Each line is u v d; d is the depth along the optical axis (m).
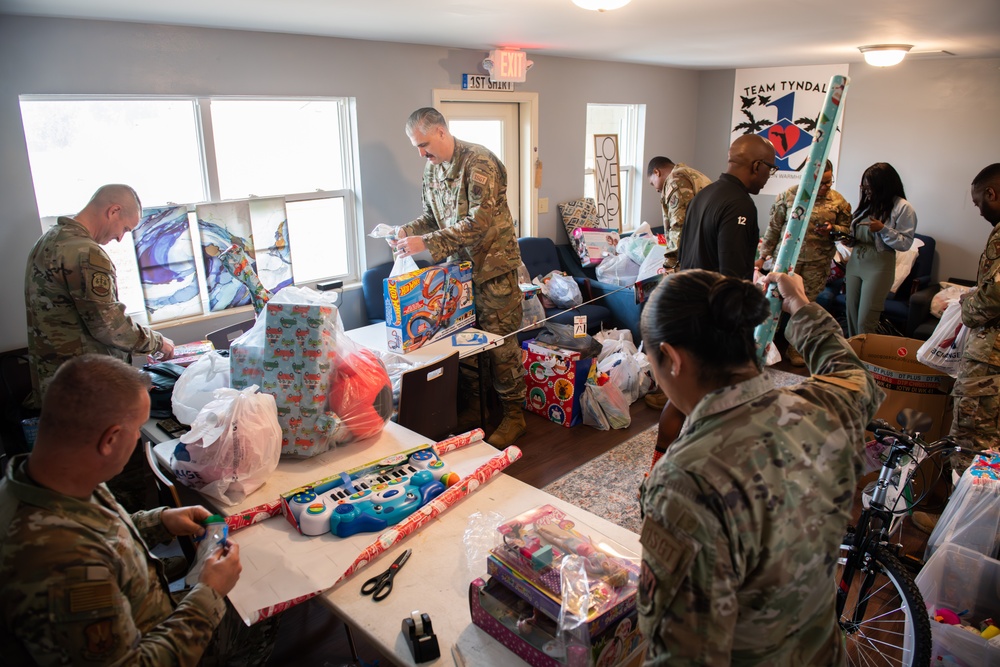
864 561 2.07
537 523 1.56
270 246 3.95
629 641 1.36
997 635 1.92
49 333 2.50
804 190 1.38
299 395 2.09
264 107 3.88
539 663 1.31
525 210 5.46
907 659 1.91
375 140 4.29
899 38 4.04
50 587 1.11
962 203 5.56
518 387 3.67
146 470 2.33
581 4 2.60
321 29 3.62
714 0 2.80
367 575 1.61
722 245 2.71
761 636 0.98
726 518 0.89
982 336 2.79
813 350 1.30
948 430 3.53
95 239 2.58
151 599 1.37
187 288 3.63
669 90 6.49
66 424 1.16
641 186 6.50
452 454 2.14
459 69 4.63
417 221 3.63
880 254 4.38
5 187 2.98
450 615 1.47
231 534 1.75
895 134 5.77
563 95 5.45
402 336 3.10
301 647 2.29
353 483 1.88
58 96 3.10
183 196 3.65
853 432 1.05
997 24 3.40
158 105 3.48
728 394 0.99
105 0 2.62
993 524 2.26
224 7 2.86
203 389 2.33
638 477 3.33
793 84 5.86
